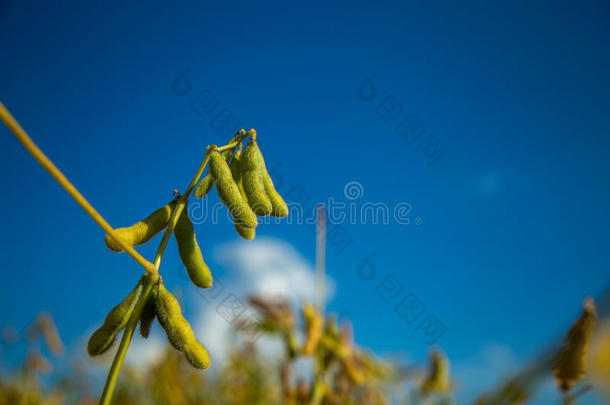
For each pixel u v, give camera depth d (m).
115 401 1.06
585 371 0.42
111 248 0.46
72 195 0.42
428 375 0.79
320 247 0.84
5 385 1.02
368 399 0.84
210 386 1.05
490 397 0.46
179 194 0.49
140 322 0.46
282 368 0.80
